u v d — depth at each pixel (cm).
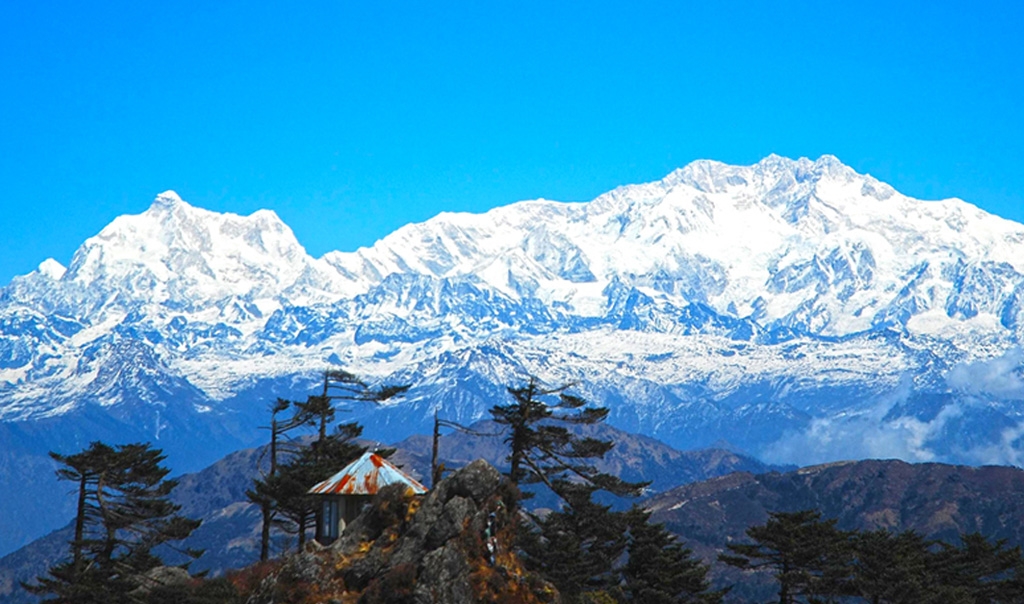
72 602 10244
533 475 10362
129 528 10844
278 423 11856
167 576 10788
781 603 12150
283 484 10825
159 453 10869
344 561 8212
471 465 8400
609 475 10369
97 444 10575
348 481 8925
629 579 12062
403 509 8444
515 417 10206
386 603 7825
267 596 8162
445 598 7812
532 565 11150
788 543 11875
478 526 8175
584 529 11694
